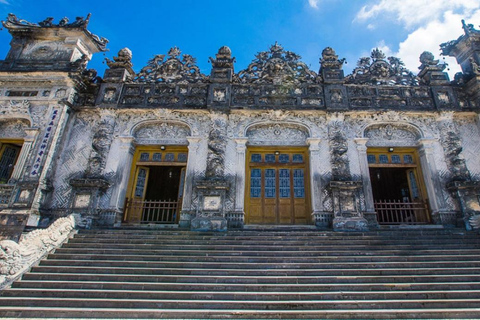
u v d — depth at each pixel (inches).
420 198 487.8
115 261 292.4
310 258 300.2
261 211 485.7
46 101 499.5
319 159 480.7
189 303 224.1
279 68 541.0
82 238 356.8
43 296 238.1
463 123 508.7
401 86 522.9
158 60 563.8
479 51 541.0
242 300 232.7
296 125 514.0
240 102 515.2
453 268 277.0
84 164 486.6
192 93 526.6
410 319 207.2
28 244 285.1
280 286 248.2
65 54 543.5
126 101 521.7
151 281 261.4
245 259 301.1
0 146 498.9
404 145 503.5
